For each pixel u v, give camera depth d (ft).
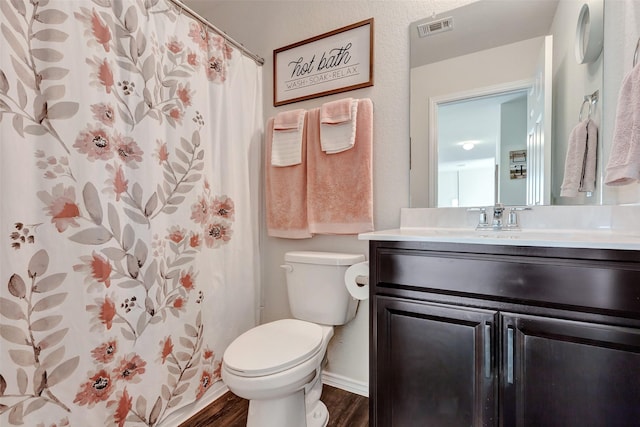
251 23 6.26
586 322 2.48
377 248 3.43
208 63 4.90
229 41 5.29
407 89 4.80
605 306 2.42
